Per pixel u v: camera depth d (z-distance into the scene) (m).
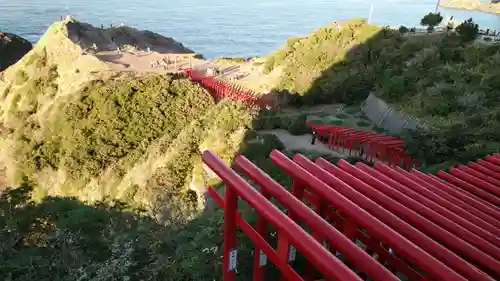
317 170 7.91
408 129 31.36
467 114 31.31
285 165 7.70
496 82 35.41
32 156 42.44
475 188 10.41
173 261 11.63
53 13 167.00
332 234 5.73
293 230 5.68
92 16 162.75
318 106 45.72
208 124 34.81
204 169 28.20
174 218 18.31
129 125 43.97
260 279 7.40
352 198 7.17
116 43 75.88
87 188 36.47
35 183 39.84
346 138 30.92
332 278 5.02
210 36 132.50
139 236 14.12
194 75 58.62
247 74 60.59
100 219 18.22
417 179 10.17
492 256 6.55
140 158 36.78
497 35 50.94
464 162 24.70
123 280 10.27
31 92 59.62
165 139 36.94
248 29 145.38
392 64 48.16
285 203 6.54
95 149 41.00
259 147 29.62
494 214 8.80
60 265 11.12
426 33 55.03
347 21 60.41
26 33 132.75
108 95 46.53
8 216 18.36
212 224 15.23
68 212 19.41
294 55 57.59
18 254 12.35
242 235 11.80
